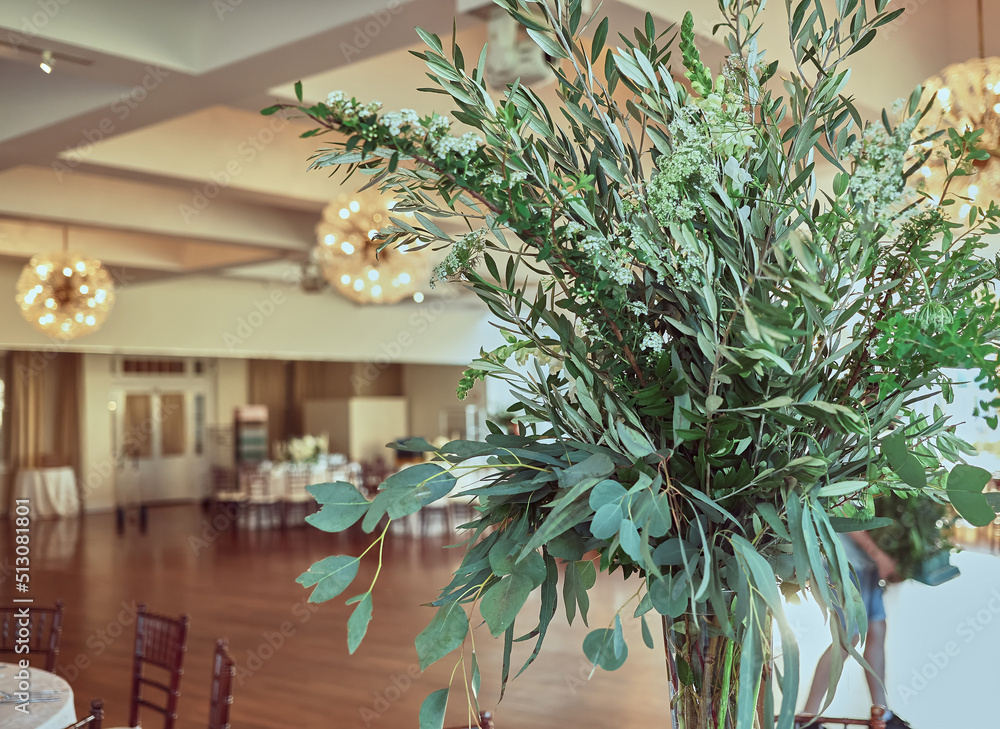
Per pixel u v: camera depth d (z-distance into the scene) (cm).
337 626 664
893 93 498
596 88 106
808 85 100
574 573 98
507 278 98
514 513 101
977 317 85
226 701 272
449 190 93
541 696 492
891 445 89
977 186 309
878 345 88
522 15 100
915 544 248
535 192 97
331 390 1873
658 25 354
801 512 89
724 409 90
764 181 96
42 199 739
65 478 1427
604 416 98
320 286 962
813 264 82
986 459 217
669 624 101
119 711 487
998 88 306
